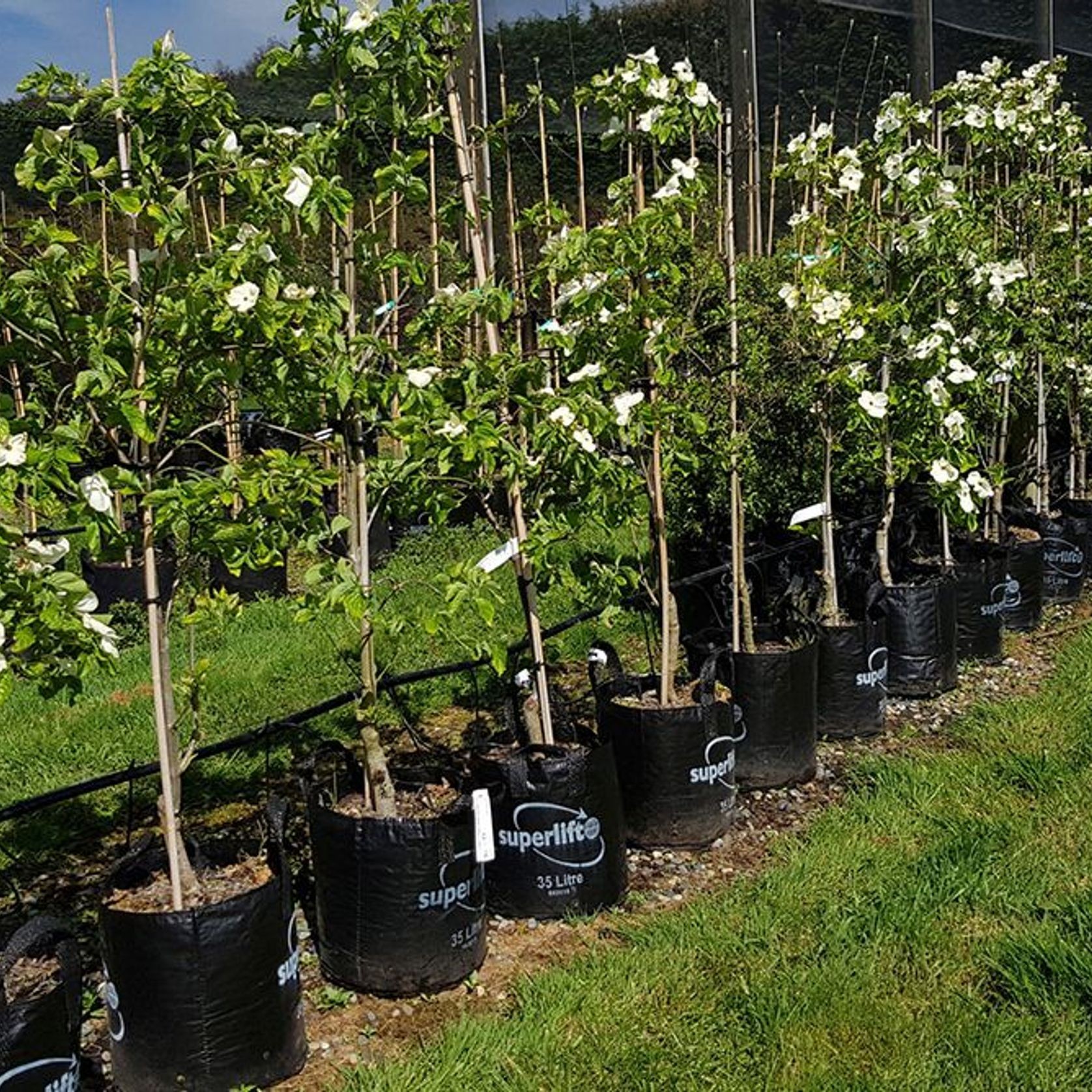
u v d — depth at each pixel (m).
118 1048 2.73
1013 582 6.19
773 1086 2.74
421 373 3.13
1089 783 4.26
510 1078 2.81
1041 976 3.08
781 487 5.62
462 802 3.20
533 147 8.31
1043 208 6.73
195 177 2.65
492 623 2.99
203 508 2.68
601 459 3.40
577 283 3.73
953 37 10.22
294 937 2.88
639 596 6.15
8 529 2.25
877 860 3.78
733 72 8.60
